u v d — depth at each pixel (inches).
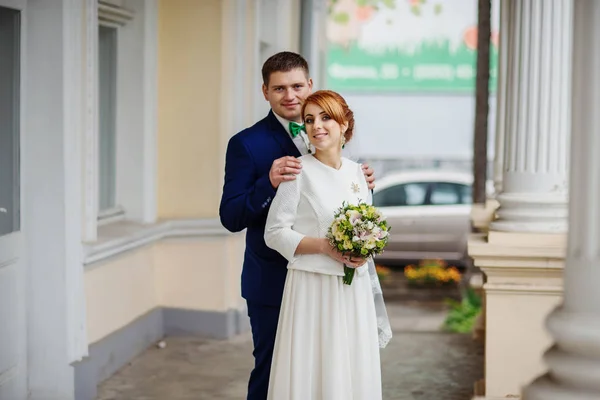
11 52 227.8
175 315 336.5
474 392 273.4
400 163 858.1
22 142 233.8
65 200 237.6
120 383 277.3
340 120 174.1
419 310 439.8
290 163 174.9
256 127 190.1
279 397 175.0
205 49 330.6
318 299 173.9
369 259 184.4
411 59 852.0
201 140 332.5
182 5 329.7
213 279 334.0
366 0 695.1
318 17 473.4
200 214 333.4
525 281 228.7
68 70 235.0
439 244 552.4
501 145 349.7
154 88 322.0
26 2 231.8
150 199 322.0
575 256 119.2
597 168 117.9
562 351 120.0
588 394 116.6
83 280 251.3
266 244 182.2
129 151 319.6
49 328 241.8
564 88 239.0
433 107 856.9
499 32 346.9
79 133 246.7
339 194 174.6
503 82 345.4
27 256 239.5
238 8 332.5
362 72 856.3
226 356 312.3
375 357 177.9
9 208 229.8
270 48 395.5
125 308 300.0
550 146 237.6
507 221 236.7
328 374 171.9
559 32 238.8
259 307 188.9
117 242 276.2
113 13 301.3
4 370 227.8
